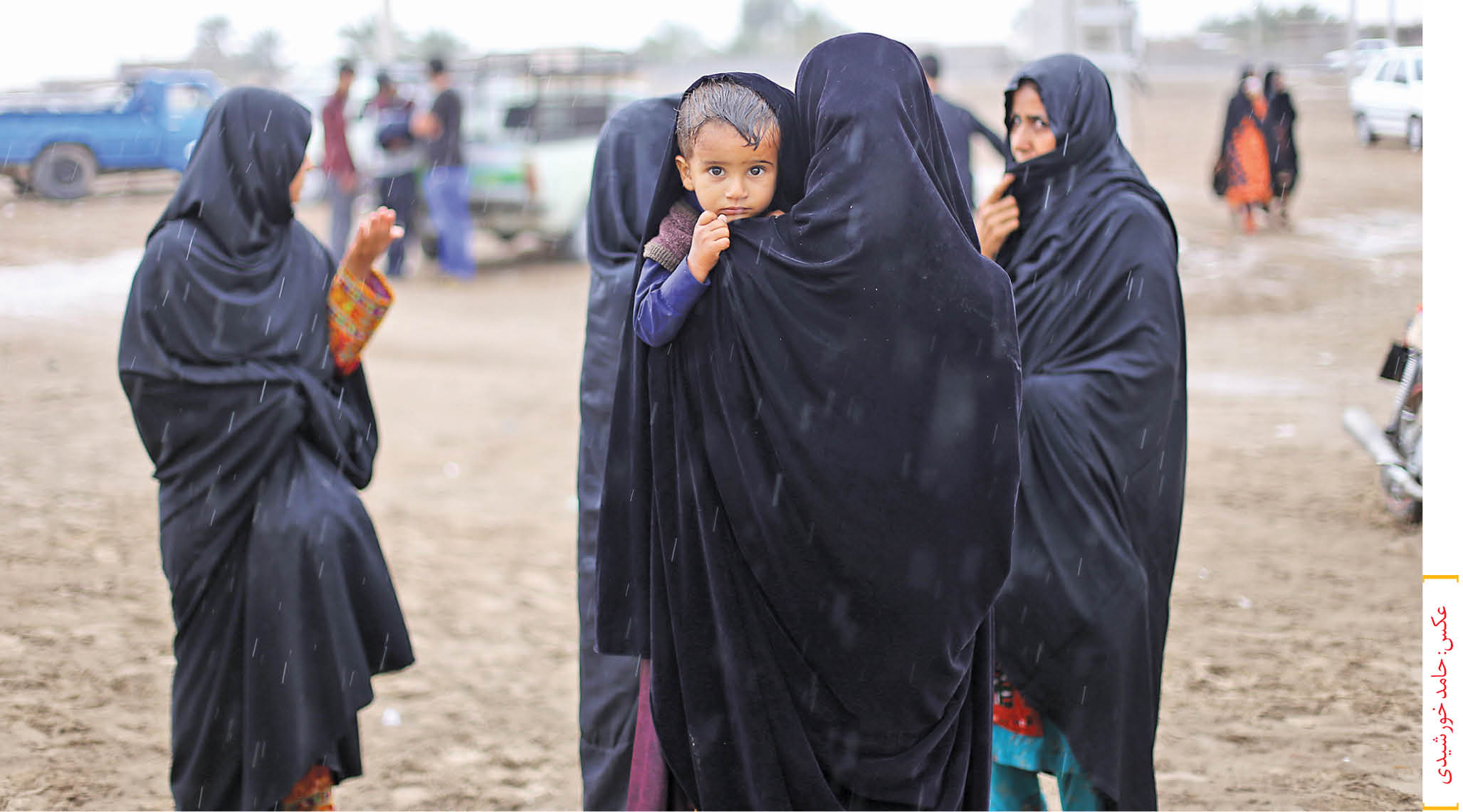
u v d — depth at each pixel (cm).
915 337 231
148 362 310
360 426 344
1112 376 324
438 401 957
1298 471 749
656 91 2689
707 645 246
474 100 1650
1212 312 1238
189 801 320
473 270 1537
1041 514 321
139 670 474
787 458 235
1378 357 1043
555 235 1612
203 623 315
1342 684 469
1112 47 1548
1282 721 441
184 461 313
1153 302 326
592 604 347
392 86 1531
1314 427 845
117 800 380
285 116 328
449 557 627
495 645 522
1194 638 517
